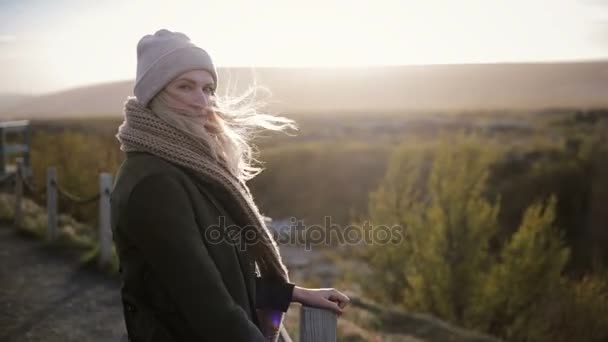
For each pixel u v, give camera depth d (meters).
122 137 1.37
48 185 7.54
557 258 9.03
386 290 9.70
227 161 1.47
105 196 6.51
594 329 8.51
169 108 1.38
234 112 1.56
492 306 8.98
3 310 5.09
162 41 1.38
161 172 1.28
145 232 1.23
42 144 12.71
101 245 6.53
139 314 1.32
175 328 1.29
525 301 8.93
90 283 6.00
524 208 19.23
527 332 8.66
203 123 1.41
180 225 1.23
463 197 9.55
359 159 23.95
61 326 4.80
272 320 1.62
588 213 18.88
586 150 20.05
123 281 1.33
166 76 1.35
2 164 11.48
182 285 1.20
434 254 9.34
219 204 1.42
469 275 9.31
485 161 9.73
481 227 9.39
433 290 9.23
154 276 1.29
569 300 8.81
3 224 8.52
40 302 5.36
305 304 1.64
